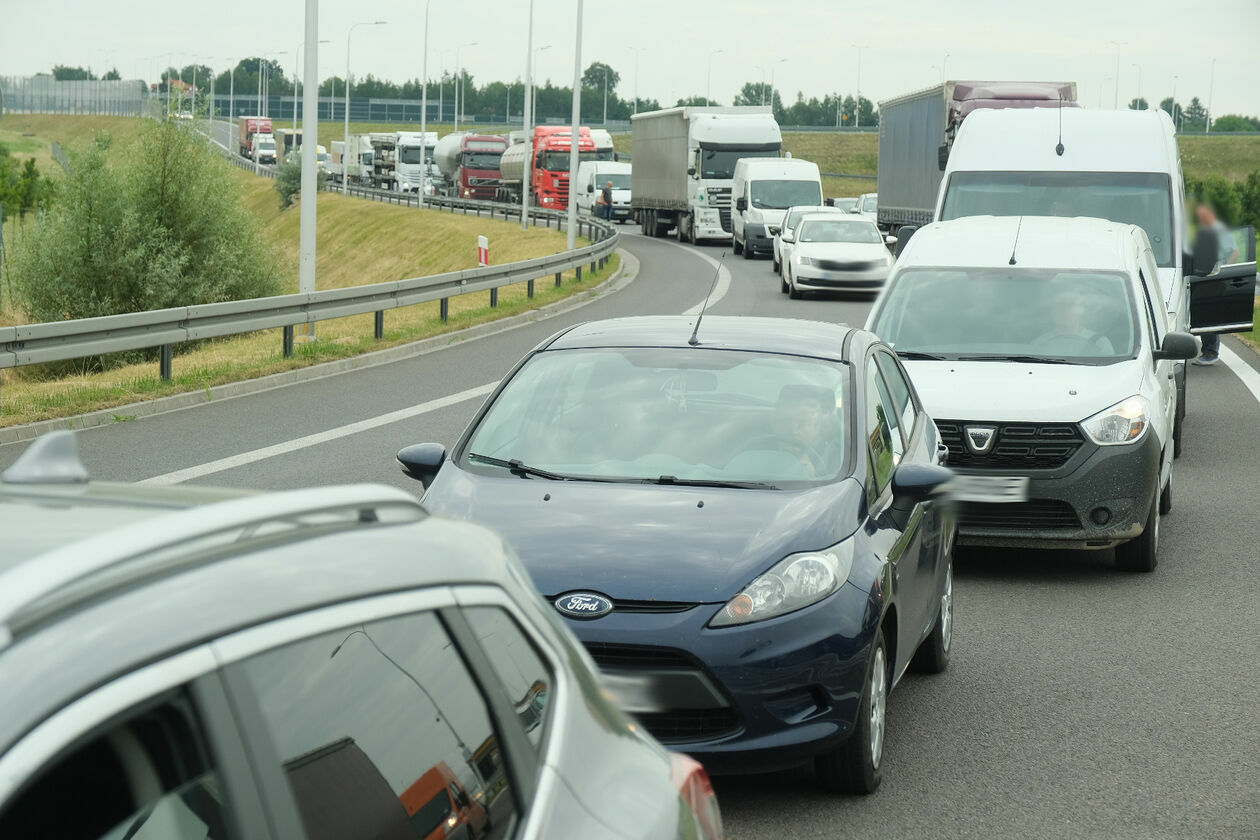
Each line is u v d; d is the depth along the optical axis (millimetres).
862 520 7574
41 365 31297
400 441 17781
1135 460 11953
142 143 39219
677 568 6941
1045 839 6676
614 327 9461
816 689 6910
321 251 102562
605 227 59906
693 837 3447
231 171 40906
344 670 2623
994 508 12086
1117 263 14109
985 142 22000
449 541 3086
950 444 12141
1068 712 8633
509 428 8430
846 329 9609
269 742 2406
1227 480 16438
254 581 2512
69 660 2125
